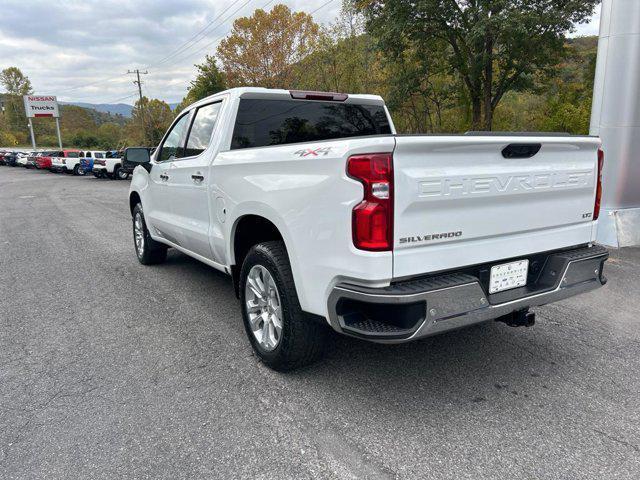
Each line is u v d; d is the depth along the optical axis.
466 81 20.22
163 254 6.06
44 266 6.22
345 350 3.46
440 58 20.42
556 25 16.11
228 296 4.79
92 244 7.76
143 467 2.21
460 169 2.41
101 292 4.98
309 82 23.92
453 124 24.19
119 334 3.83
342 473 2.15
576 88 24.52
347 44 21.86
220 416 2.62
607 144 6.67
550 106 24.33
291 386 2.94
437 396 2.81
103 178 29.89
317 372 3.12
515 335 3.71
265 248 3.00
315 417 2.60
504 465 2.19
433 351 3.43
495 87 20.84
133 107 68.25
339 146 2.36
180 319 4.16
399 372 3.11
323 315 2.57
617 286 4.86
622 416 2.58
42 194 18.66
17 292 5.05
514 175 2.62
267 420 2.58
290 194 2.66
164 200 4.93
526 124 26.73
